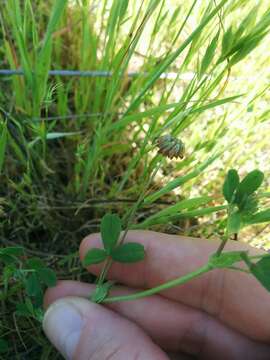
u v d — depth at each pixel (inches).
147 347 3.7
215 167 5.9
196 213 4.3
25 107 5.2
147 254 4.5
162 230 5.4
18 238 5.4
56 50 5.7
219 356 4.8
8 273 4.2
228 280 4.5
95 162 5.2
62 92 5.3
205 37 4.9
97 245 4.4
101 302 4.3
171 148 4.0
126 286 4.7
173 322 4.7
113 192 5.3
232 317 4.6
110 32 4.9
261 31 4.0
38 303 4.1
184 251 4.5
